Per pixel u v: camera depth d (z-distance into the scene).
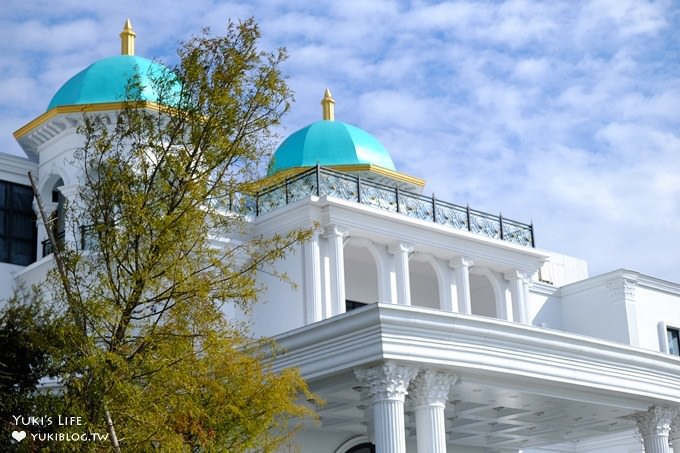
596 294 33.16
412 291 30.03
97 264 15.92
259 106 16.27
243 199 16.73
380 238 26.88
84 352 15.13
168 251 15.41
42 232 27.61
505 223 29.97
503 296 29.70
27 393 16.77
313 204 25.56
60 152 27.30
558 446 34.00
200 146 16.17
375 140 33.47
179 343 15.31
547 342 21.73
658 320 33.34
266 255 17.03
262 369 18.56
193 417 15.54
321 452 25.67
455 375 20.59
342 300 25.48
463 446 29.45
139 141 16.41
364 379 19.80
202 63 16.30
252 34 16.39
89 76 27.84
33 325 16.75
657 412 24.80
